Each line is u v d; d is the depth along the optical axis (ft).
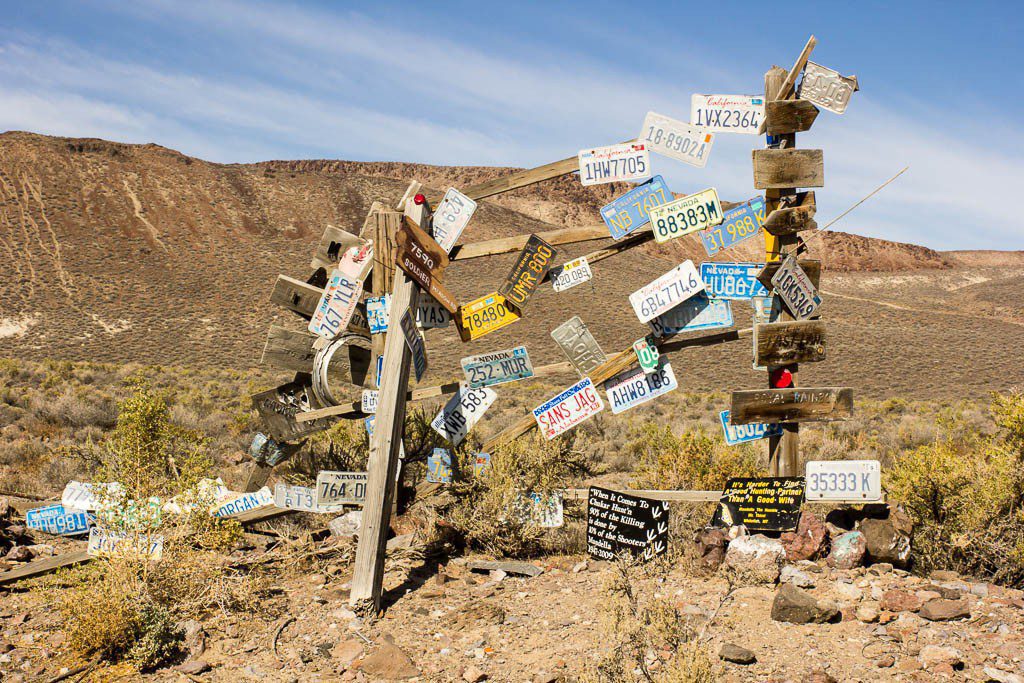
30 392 86.89
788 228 21.85
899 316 341.41
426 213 22.34
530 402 110.52
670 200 22.24
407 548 24.25
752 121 21.88
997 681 15.06
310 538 25.70
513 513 25.31
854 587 19.70
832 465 22.34
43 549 25.84
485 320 22.97
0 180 428.97
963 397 183.73
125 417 22.40
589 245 419.54
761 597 19.70
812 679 14.92
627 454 60.44
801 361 22.17
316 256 24.25
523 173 22.54
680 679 13.46
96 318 272.72
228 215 451.12
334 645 18.03
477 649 17.54
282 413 24.85
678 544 23.08
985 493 23.08
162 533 21.07
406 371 21.02
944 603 18.29
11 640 18.45
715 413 115.03
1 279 299.58
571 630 18.39
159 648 17.46
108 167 480.64
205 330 268.82
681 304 22.84
